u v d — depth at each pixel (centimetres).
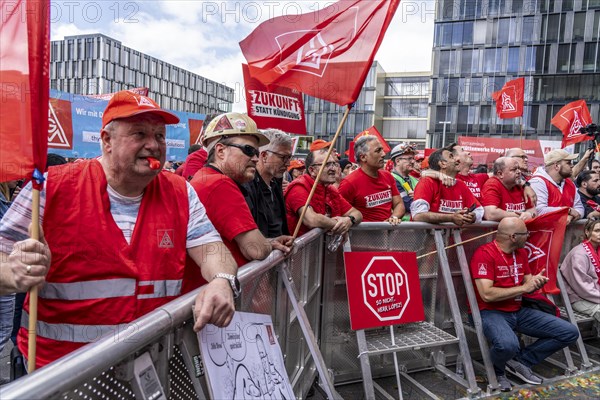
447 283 352
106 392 109
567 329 348
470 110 4516
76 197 148
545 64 4228
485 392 337
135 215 157
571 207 514
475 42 4453
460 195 388
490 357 344
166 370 134
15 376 272
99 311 149
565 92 4219
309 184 326
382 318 319
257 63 298
